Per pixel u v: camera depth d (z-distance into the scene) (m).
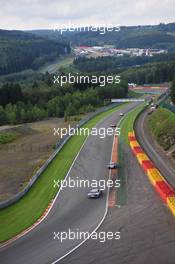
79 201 69.12
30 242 52.09
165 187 71.50
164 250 48.22
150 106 191.12
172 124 117.12
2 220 60.56
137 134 128.38
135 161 95.88
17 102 186.00
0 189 78.19
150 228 55.53
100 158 99.50
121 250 48.81
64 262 46.12
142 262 45.53
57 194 73.12
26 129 141.12
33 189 76.00
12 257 47.88
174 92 165.75
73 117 171.50
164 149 104.75
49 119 174.50
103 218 60.44
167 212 61.41
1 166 96.06
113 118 163.75
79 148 111.31
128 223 57.94
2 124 166.50
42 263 46.06
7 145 121.56
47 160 95.25
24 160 101.06
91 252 48.66
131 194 71.75
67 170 89.50
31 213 63.41
